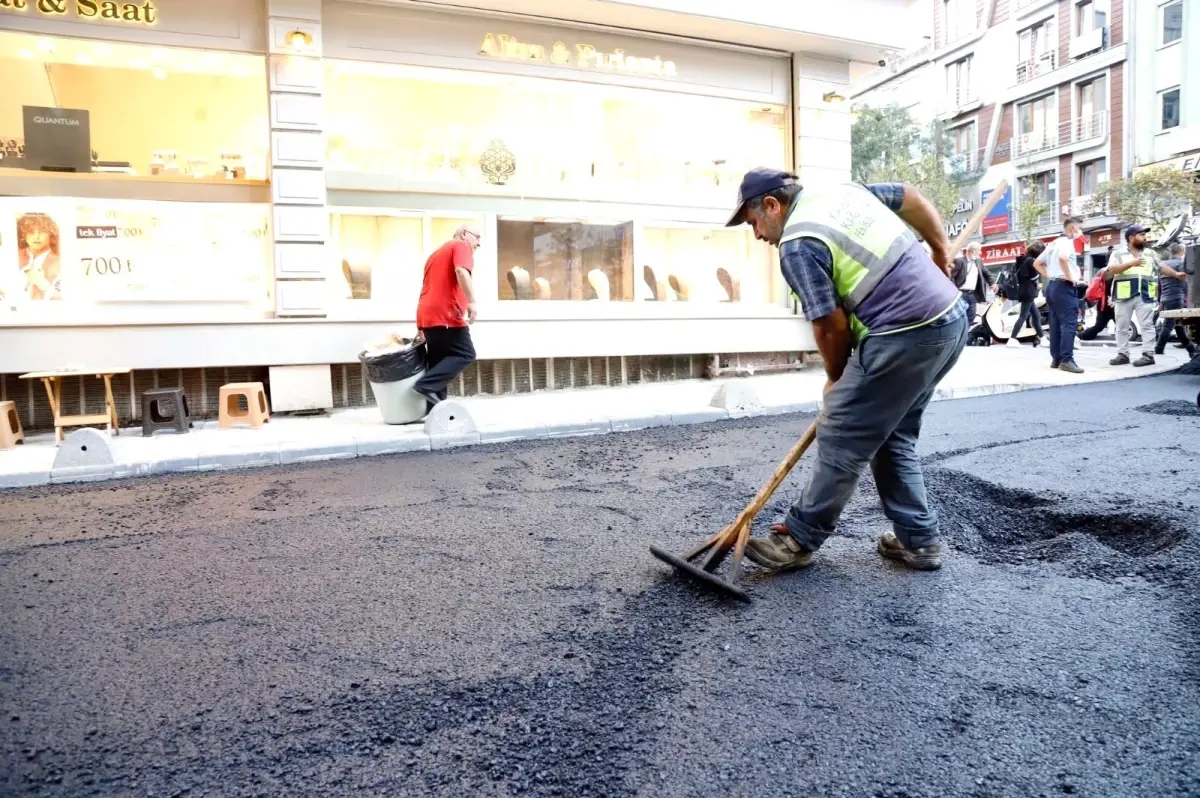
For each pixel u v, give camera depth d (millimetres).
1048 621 2811
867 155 34312
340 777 1959
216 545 3988
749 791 1872
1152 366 10820
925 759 1986
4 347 7809
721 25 10367
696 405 8344
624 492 4914
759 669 2500
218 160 9352
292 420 8281
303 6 8750
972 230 3408
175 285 8586
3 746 2133
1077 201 33719
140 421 8375
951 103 41219
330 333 8742
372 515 4516
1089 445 5418
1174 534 3541
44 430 8070
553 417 7633
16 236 8156
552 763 2000
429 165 9844
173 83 9570
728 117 11469
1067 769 1930
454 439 6770
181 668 2590
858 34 11133
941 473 4781
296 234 8711
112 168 8844
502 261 10117
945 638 2697
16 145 8703
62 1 8125
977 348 15164
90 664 2629
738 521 3254
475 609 3061
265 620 2988
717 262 11430
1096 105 33344
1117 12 32000
